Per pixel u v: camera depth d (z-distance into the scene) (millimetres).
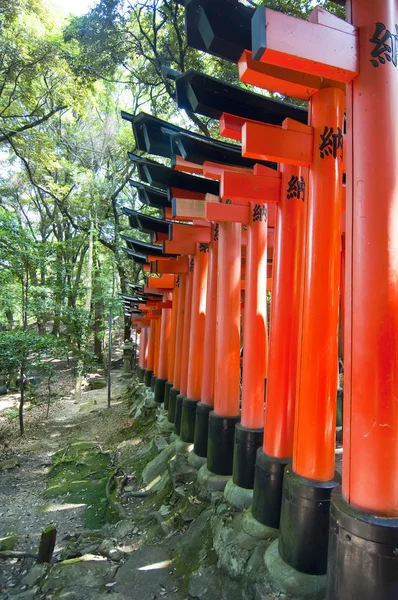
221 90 3164
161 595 3469
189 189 5102
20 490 7172
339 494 2230
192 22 2514
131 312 14664
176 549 4141
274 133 2713
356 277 2107
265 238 4375
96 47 10094
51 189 15773
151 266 8055
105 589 3604
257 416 4227
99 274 18344
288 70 2588
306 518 2701
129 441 9062
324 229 2773
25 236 10438
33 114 12719
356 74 2100
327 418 2768
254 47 1901
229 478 4711
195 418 6223
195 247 6352
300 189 3443
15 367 10797
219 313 4984
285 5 6484
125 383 16516
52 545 4262
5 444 9555
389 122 2033
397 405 1974
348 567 1966
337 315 2822
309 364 2791
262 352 4262
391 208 2021
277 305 3461
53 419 11758
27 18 9938
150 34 10500
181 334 7934
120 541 4754
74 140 17766
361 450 2021
